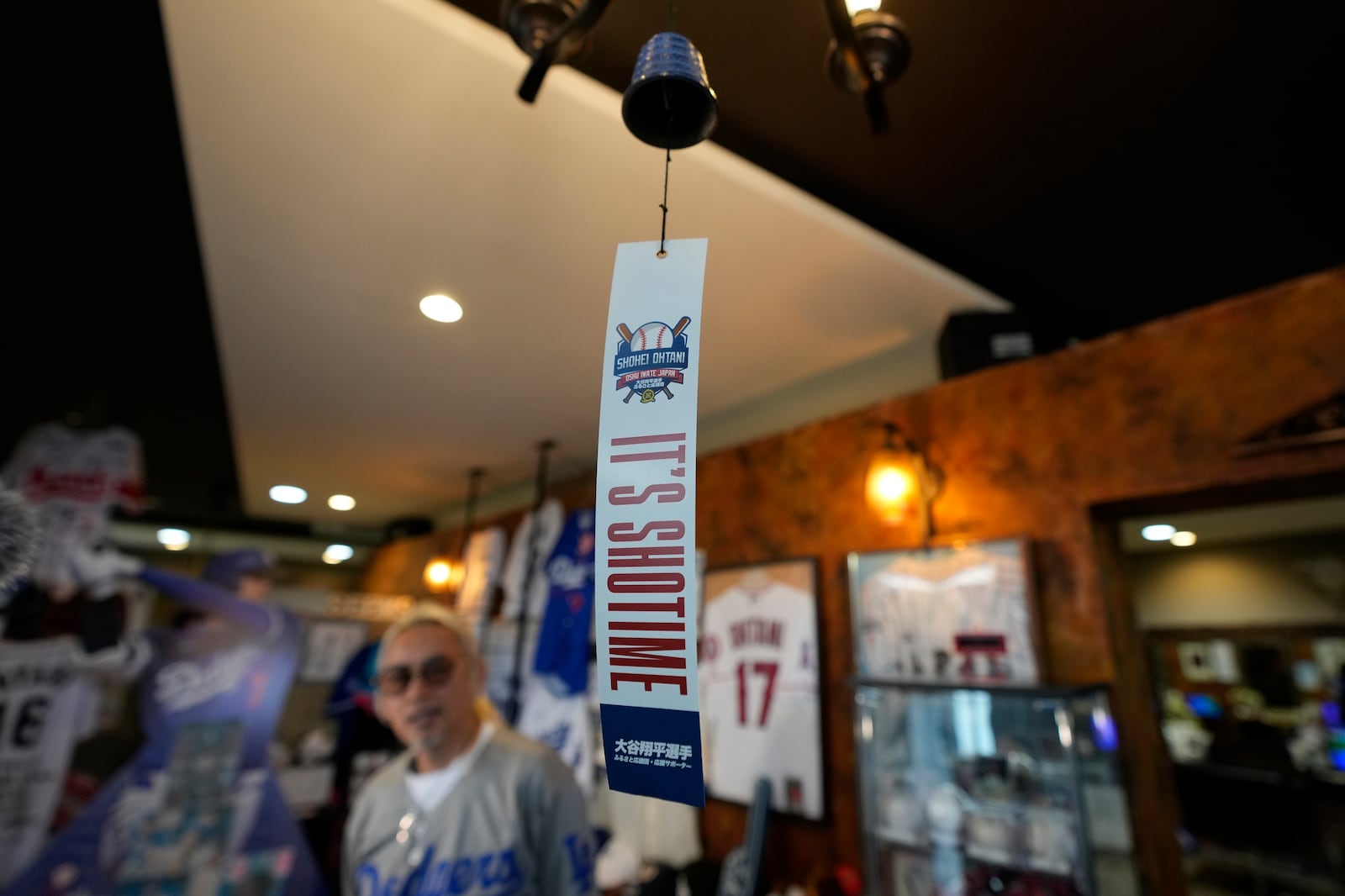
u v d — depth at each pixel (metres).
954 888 2.10
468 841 1.43
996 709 2.19
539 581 4.46
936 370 2.95
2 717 2.71
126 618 3.08
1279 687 5.24
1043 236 2.46
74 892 2.66
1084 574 2.20
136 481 3.22
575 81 1.68
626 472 0.84
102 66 1.72
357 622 3.67
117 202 2.26
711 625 3.32
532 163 1.94
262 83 1.68
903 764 2.33
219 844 2.93
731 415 3.78
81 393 3.77
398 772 1.64
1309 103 1.84
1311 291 1.85
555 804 1.50
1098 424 2.24
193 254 2.54
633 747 0.77
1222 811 5.28
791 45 1.71
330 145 1.88
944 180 2.21
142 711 2.98
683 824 3.17
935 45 1.73
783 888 2.73
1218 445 1.96
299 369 3.28
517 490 5.27
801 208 2.11
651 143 0.94
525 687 4.29
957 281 2.53
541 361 3.00
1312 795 4.84
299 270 2.47
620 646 0.79
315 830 3.45
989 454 2.51
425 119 1.79
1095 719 2.05
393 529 7.04
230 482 5.55
